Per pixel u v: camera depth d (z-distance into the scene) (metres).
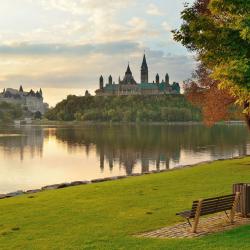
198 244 14.31
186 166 45.38
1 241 15.90
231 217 17.27
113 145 107.75
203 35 18.80
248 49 17.58
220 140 115.75
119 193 25.94
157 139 126.88
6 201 24.72
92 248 14.59
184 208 21.03
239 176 32.16
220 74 19.22
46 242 15.62
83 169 62.78
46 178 53.62
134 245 14.72
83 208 21.66
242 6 17.72
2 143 120.19
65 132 187.12
